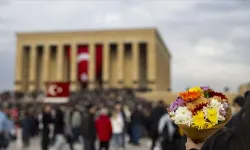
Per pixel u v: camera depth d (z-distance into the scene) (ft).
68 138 88.28
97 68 354.13
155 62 339.36
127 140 125.70
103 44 349.82
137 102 182.91
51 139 84.89
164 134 51.37
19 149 101.76
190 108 15.30
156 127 70.64
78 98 228.43
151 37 341.62
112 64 359.66
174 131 50.80
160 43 395.75
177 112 15.52
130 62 357.00
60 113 81.71
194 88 16.21
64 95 96.43
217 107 15.15
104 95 255.09
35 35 361.92
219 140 14.21
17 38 362.53
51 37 360.07
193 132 15.14
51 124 83.56
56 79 369.91
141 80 357.82
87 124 74.43
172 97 232.94
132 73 354.95
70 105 90.43
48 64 357.61
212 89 16.30
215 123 14.71
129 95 255.91
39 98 273.95
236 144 13.25
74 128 87.86
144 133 135.64
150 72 338.13
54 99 96.48
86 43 353.72
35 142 123.75
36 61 364.58
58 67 355.36
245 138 12.75
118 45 347.15
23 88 364.99
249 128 12.67
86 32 354.33
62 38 358.64
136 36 344.28
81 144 117.29
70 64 357.82
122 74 342.44
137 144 110.83
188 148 15.64
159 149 72.54
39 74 372.58
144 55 362.53
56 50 372.99
